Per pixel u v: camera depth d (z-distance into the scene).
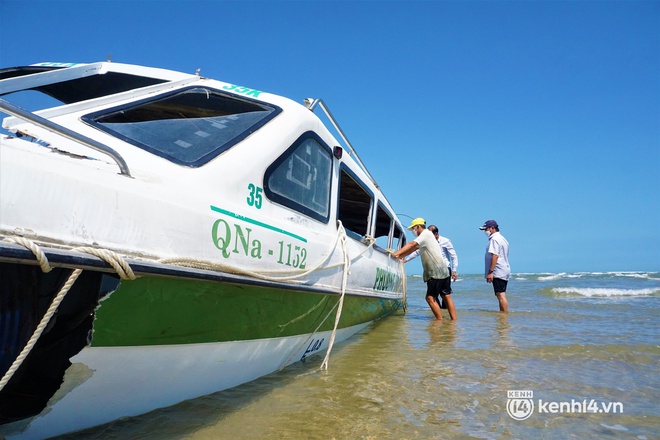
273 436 2.55
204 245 2.36
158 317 2.19
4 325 1.76
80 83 4.01
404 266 9.15
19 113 1.66
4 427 1.94
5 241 1.53
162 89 3.62
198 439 2.44
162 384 2.44
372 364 4.25
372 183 6.53
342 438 2.57
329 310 4.24
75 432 2.18
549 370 4.16
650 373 4.13
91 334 1.96
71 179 1.82
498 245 9.22
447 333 6.24
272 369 3.58
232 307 2.66
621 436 2.74
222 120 3.27
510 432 2.75
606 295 15.70
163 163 2.54
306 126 3.80
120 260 1.83
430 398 3.31
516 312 9.23
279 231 3.09
